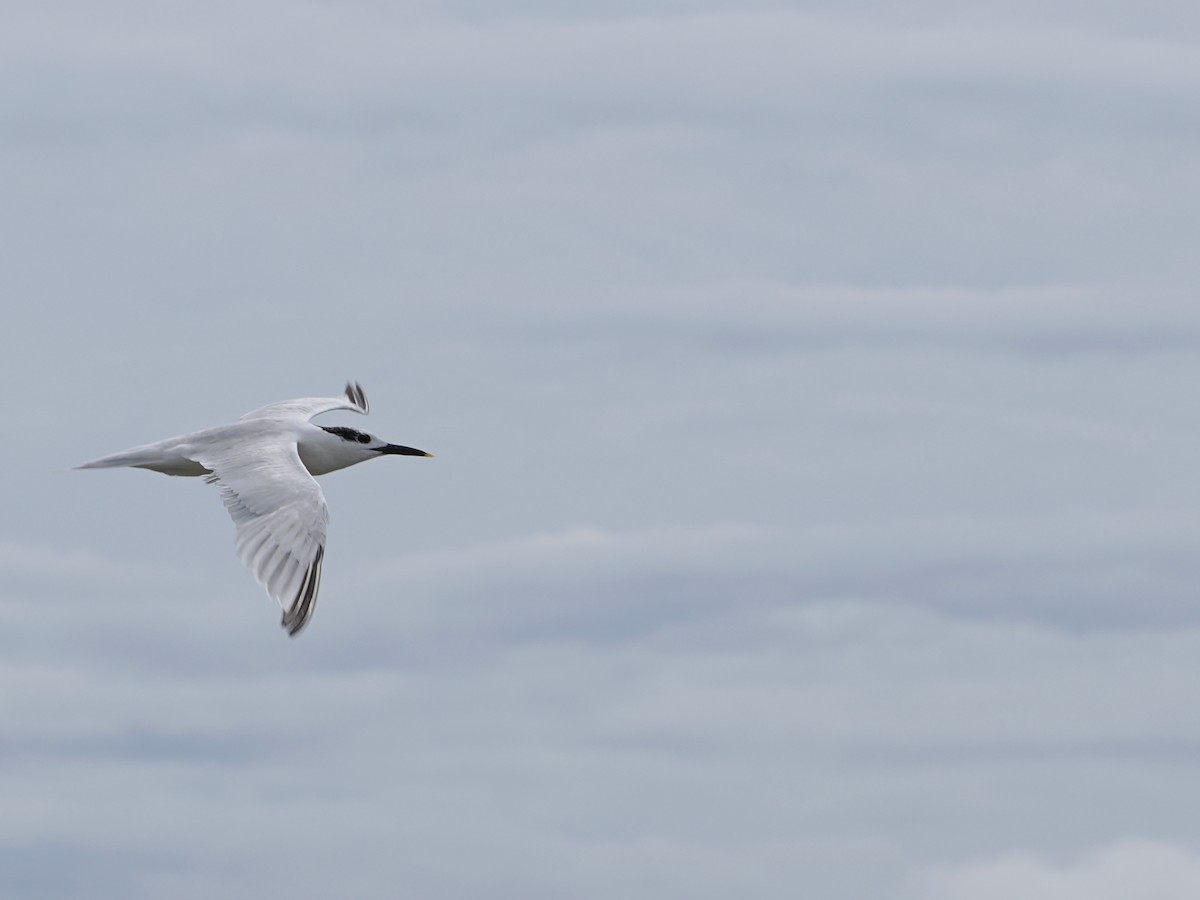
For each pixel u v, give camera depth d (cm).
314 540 2097
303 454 2477
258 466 2184
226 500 2152
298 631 2056
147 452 2284
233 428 2292
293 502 2122
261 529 2112
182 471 2302
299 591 2077
